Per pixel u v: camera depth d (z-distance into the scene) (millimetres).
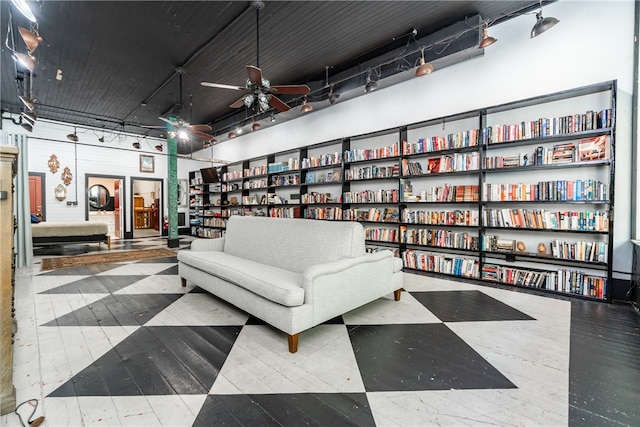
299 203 6129
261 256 3168
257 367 1761
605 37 3039
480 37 3475
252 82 3262
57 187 7613
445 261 3988
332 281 2189
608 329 2264
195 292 3277
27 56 3031
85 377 1640
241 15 3398
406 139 4590
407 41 3992
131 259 5238
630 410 1370
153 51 4168
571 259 3104
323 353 1932
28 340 2088
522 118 3570
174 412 1367
